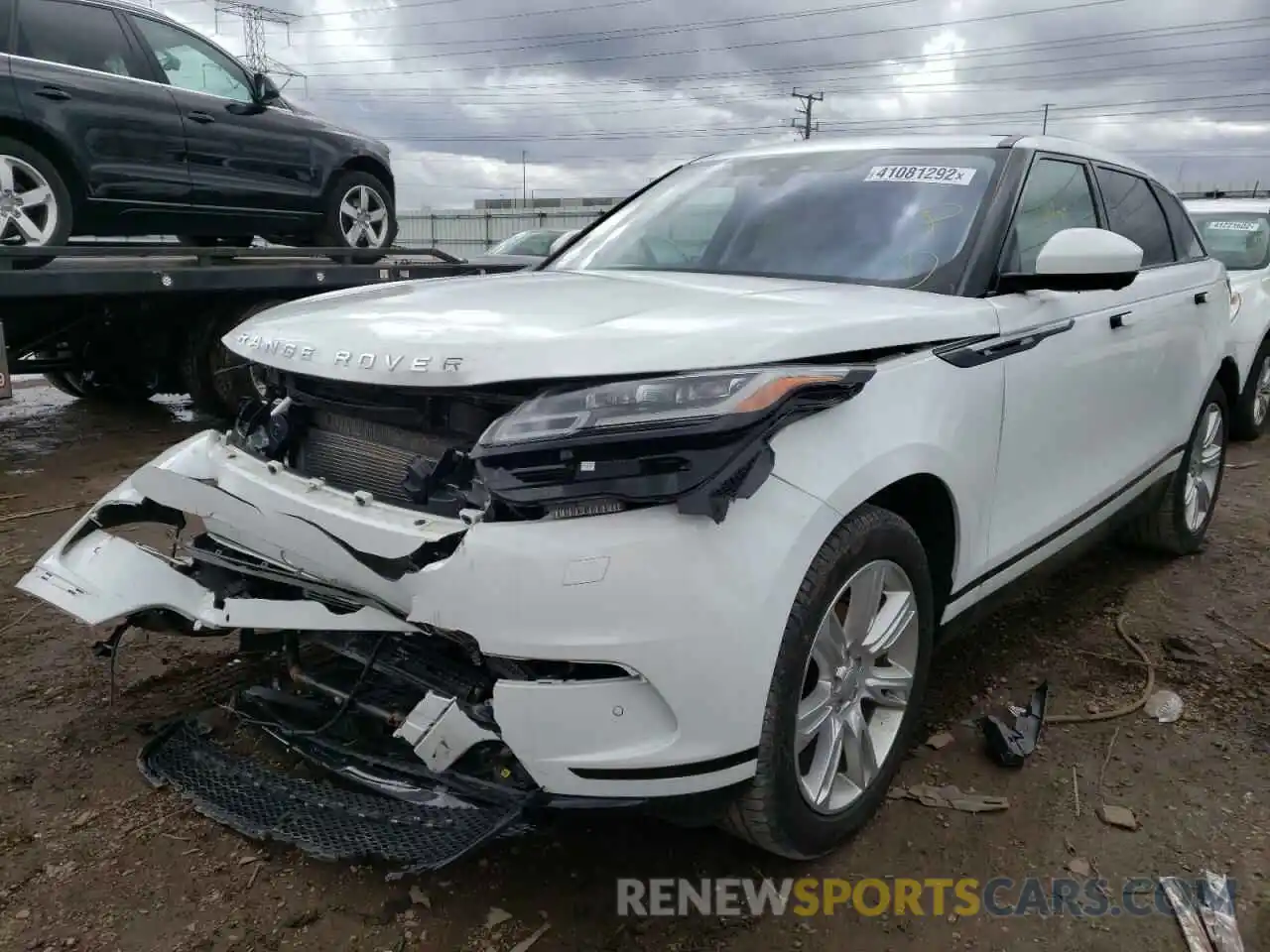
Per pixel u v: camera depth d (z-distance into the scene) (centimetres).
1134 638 396
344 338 248
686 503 200
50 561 289
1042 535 330
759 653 211
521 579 203
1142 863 261
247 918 234
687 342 217
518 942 229
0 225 602
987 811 281
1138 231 413
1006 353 288
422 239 4119
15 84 595
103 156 644
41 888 242
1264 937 235
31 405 874
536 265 380
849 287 289
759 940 232
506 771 224
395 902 240
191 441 297
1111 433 365
